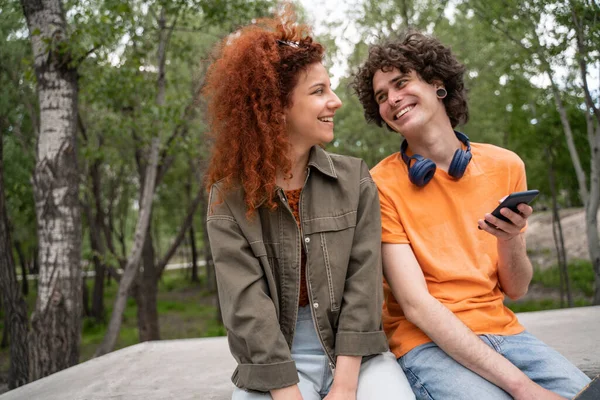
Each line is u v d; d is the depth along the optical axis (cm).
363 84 213
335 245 170
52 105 543
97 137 1081
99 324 1627
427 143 195
